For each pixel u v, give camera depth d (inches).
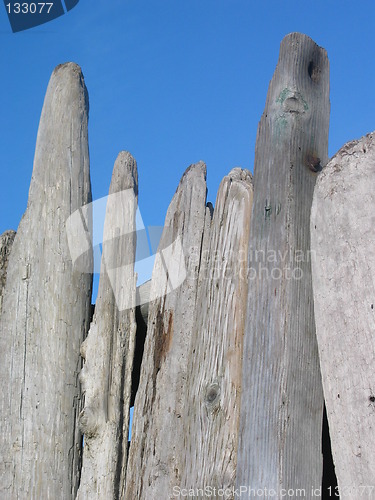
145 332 179.9
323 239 130.3
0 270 189.3
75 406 173.6
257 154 150.0
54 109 192.1
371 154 126.9
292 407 131.7
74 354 176.2
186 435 147.3
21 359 174.9
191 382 149.8
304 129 147.6
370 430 118.2
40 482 167.0
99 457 162.4
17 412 171.5
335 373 124.6
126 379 169.8
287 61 150.7
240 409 138.1
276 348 134.5
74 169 187.5
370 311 121.4
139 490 153.4
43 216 184.2
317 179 134.0
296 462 129.8
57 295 177.9
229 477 138.4
